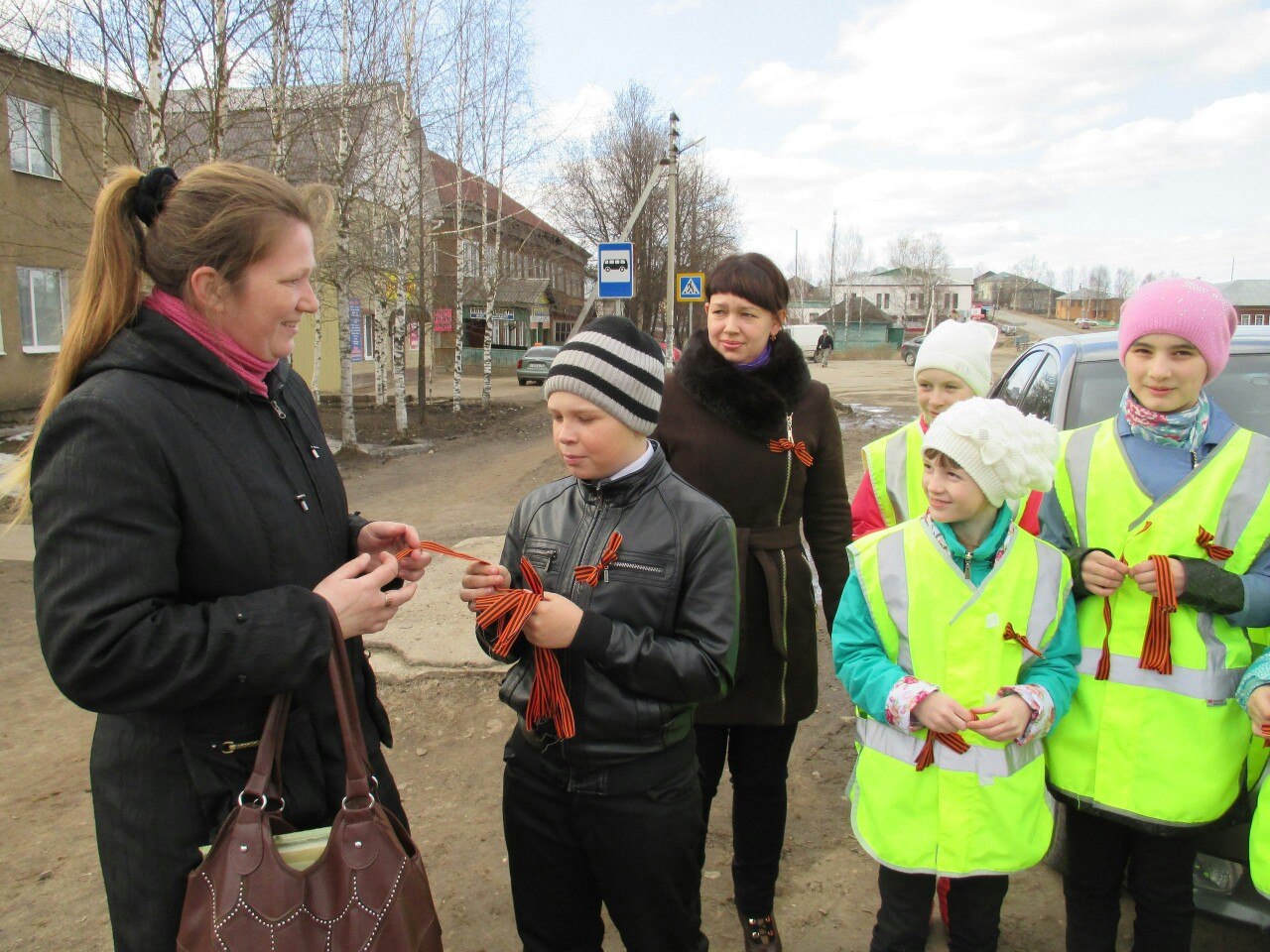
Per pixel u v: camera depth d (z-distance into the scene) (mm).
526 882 1899
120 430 1263
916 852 1910
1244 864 2127
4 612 5418
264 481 1437
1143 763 1913
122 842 1374
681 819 1777
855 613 2070
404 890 1338
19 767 3529
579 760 1732
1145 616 1938
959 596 1952
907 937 1975
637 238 32156
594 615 1650
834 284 75375
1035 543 1995
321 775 1486
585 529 1826
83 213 11984
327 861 1308
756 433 2246
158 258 1381
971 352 2570
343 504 1664
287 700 1410
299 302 1452
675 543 1762
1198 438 1998
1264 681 1777
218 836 1306
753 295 2221
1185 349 1935
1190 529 1929
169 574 1310
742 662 2240
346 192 12688
